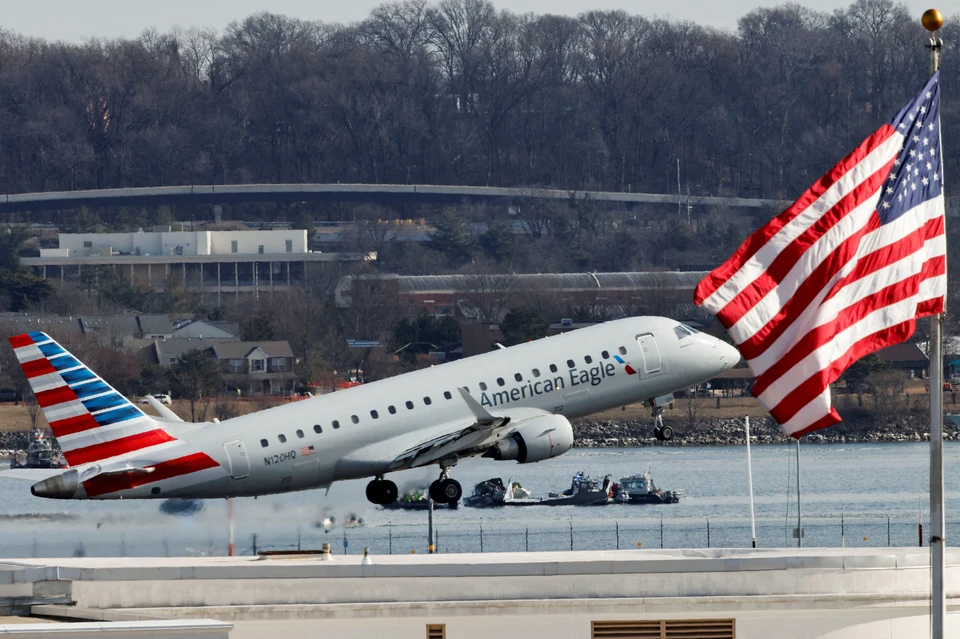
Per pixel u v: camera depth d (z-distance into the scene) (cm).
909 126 12481
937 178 12425
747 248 12381
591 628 14788
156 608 14488
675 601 14788
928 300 12306
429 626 14675
